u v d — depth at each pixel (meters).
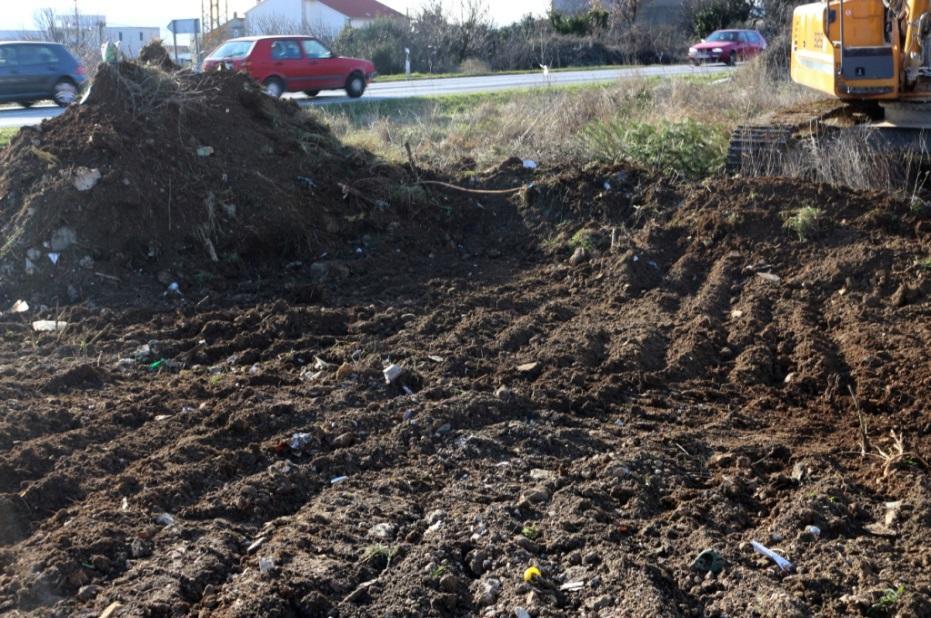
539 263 8.40
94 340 6.51
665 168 9.97
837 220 8.10
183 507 4.51
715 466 5.12
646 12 48.59
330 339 6.62
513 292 7.67
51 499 4.50
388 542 4.29
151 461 4.83
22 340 6.54
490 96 19.92
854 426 5.71
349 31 38.19
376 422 5.41
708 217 8.31
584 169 9.51
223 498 4.59
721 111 14.73
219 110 8.84
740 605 3.91
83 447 4.98
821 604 3.97
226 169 8.37
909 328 6.66
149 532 4.26
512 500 4.68
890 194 8.49
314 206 8.66
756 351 6.51
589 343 6.55
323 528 4.36
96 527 4.23
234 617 3.67
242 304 7.27
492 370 6.20
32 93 19.94
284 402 5.52
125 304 7.16
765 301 7.27
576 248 8.36
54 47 20.23
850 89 9.26
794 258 7.79
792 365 6.44
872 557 4.25
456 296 7.52
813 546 4.34
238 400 5.55
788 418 5.82
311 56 20.78
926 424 5.56
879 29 9.11
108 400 5.55
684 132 10.57
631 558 4.16
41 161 7.86
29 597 3.80
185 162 8.20
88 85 8.87
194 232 7.93
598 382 6.09
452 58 36.69
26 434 5.05
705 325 6.87
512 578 4.05
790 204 8.31
